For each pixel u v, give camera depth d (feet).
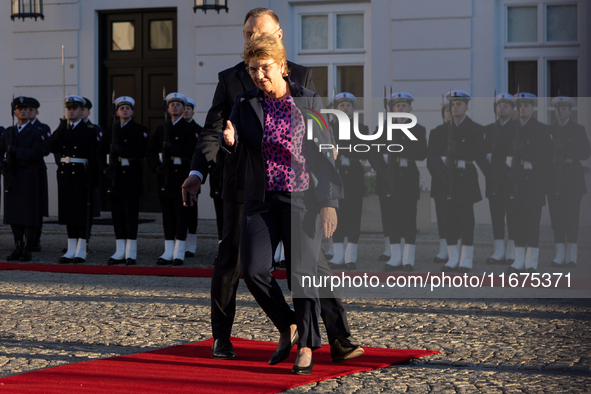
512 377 14.19
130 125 32.22
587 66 44.47
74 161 32.50
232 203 15.58
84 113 33.24
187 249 34.76
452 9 45.96
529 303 22.04
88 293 24.56
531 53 45.73
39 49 53.83
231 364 15.23
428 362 15.43
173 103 31.89
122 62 53.47
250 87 15.64
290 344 15.14
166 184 31.76
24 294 24.35
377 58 47.57
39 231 36.94
